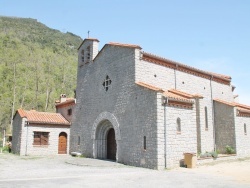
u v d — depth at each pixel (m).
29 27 127.75
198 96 23.92
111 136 26.64
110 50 26.38
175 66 26.28
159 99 19.91
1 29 107.94
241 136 27.78
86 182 13.50
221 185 13.01
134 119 21.83
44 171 17.77
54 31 136.00
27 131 30.03
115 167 20.31
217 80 31.44
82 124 29.64
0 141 47.62
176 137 20.47
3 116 60.44
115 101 24.50
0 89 67.69
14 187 11.99
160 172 17.55
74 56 103.50
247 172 17.62
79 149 29.62
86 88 29.62
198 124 24.95
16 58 81.75
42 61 86.94
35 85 73.06
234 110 27.47
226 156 24.83
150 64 23.98
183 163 20.47
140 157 20.59
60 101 37.50
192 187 12.44
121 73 24.27
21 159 25.95
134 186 12.56
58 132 31.75
